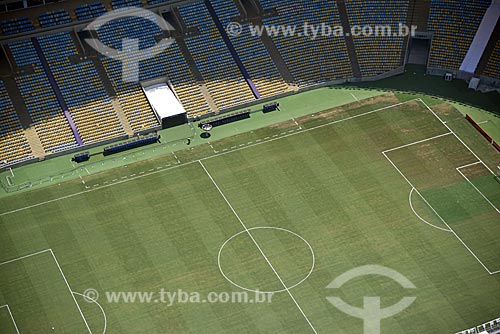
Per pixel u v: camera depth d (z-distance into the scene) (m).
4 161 132.12
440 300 109.06
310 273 113.06
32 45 143.12
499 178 126.88
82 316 108.25
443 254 115.25
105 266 114.69
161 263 114.94
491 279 111.56
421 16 153.12
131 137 137.12
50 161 133.00
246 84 145.38
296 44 150.75
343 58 149.88
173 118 139.12
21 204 124.62
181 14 150.75
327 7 154.38
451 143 133.12
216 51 148.12
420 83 146.88
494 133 135.38
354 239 117.75
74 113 138.12
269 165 129.88
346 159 130.62
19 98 138.00
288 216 121.38
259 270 113.62
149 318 107.81
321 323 106.69
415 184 126.00
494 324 105.56
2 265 115.25
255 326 106.62
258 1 154.00
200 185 126.69
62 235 119.31
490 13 151.00
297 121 138.50
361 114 139.50
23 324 107.56
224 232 119.19
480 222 119.81
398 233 118.44
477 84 144.88
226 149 133.25
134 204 123.81
